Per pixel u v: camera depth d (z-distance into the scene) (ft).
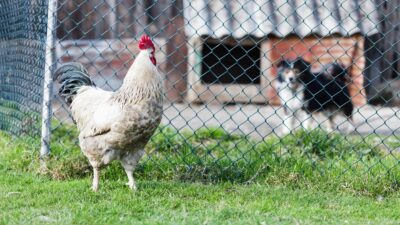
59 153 20.24
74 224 14.64
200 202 16.83
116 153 16.65
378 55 37.65
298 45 37.70
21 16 22.18
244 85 39.63
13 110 23.41
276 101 39.11
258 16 37.29
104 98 16.78
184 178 19.21
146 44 16.17
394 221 15.65
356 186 18.26
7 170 19.58
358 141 24.36
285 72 30.48
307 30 36.86
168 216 15.49
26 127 21.98
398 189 18.38
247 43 38.88
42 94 20.58
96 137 16.48
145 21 41.06
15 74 23.24
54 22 19.66
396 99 37.65
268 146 22.33
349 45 36.99
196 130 24.44
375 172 19.12
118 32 41.11
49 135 19.94
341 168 19.60
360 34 36.58
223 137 24.63
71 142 22.27
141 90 15.94
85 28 40.88
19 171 19.49
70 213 15.33
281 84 30.55
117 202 16.37
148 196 17.04
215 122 32.96
